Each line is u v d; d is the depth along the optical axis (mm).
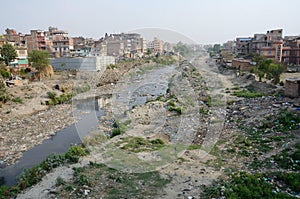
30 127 19344
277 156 10727
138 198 8664
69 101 27422
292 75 31125
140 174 10320
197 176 9961
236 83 30594
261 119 15797
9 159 13883
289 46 44625
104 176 10383
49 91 29344
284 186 8719
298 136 12414
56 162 11914
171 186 9352
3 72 31047
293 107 16469
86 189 9406
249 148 12203
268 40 48469
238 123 16219
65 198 8898
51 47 54656
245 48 61875
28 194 9359
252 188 8523
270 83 26625
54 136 17453
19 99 25188
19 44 51219
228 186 8844
